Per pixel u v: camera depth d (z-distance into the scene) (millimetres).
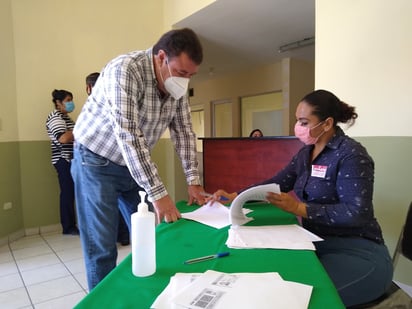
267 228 1060
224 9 3430
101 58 3672
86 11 3545
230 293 604
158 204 1091
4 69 3109
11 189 3182
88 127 1324
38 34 3297
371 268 1049
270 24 3861
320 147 1283
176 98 1335
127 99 1123
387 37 1968
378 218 2049
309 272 718
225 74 6625
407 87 1896
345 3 2172
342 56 2209
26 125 3307
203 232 1020
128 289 645
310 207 1103
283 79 5414
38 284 2174
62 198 3297
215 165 3055
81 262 2553
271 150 2631
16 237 3197
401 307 1045
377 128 2043
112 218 1395
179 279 677
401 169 1941
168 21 3984
